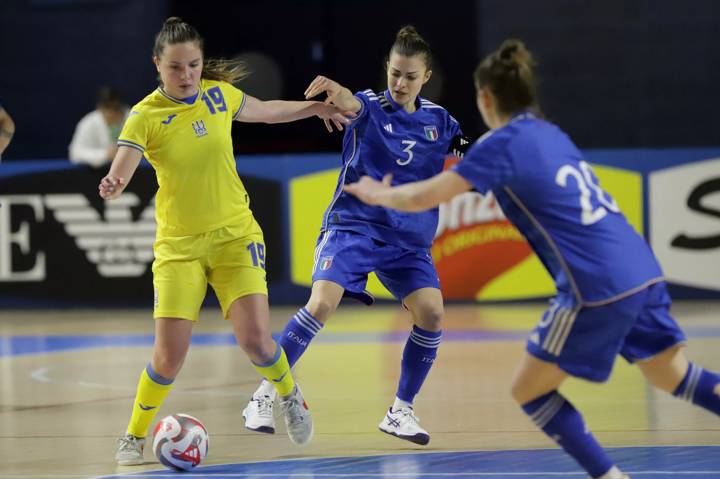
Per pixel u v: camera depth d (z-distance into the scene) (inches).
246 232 727.1
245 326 715.4
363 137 792.9
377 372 1139.3
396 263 800.3
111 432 852.6
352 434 824.9
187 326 714.8
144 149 705.0
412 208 577.3
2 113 810.2
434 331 786.8
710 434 788.6
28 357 1326.3
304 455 753.0
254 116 750.5
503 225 1689.2
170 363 715.4
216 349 1347.2
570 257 561.9
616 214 582.6
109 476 696.4
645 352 597.3
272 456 751.7
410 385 788.0
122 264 1768.0
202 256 716.0
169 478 687.1
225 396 1007.6
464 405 933.2
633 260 567.8
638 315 578.9
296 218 1734.7
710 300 1669.5
